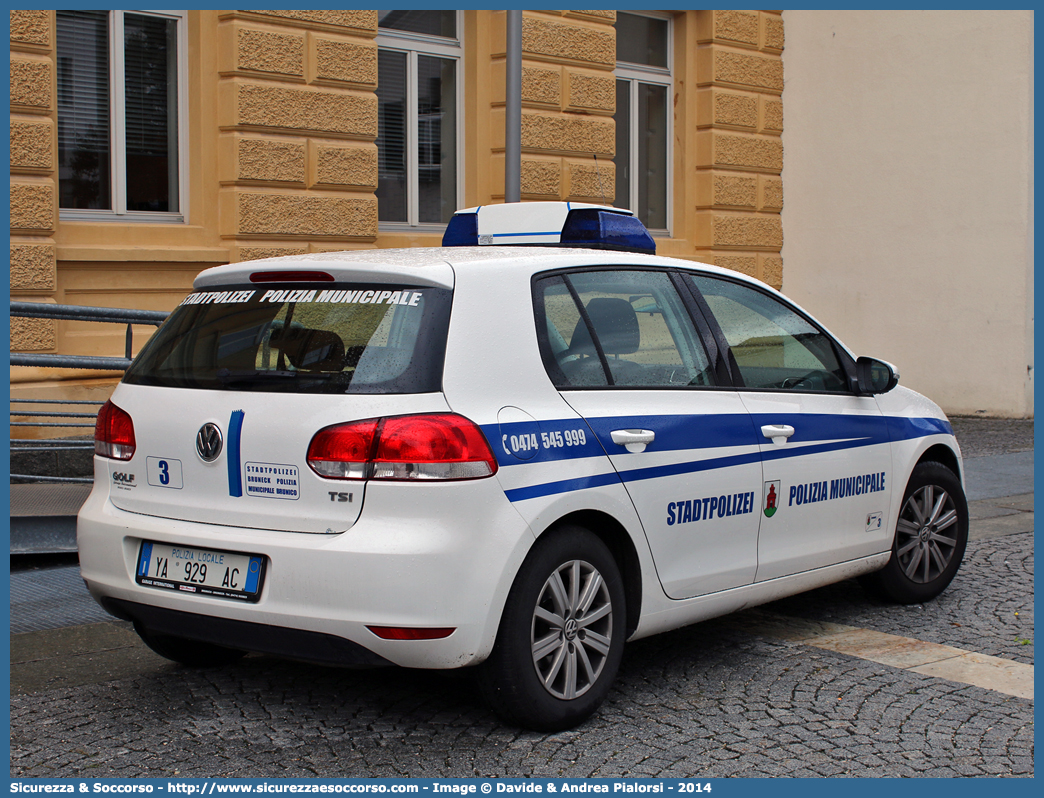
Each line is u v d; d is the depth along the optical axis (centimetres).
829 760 351
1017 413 1306
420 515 331
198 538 356
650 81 1355
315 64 981
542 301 385
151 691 407
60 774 334
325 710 388
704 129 1365
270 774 335
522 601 351
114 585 377
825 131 1438
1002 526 746
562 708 366
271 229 966
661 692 412
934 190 1356
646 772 339
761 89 1415
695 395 426
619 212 510
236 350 373
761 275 1442
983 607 540
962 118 1329
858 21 1404
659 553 399
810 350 496
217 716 382
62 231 871
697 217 1378
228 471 355
